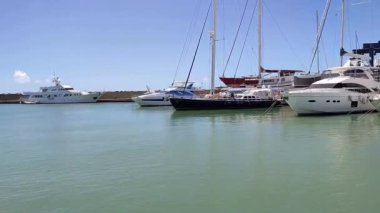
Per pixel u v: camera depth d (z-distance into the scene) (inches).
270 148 797.2
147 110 2351.1
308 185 523.2
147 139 992.9
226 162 674.2
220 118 1530.5
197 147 836.0
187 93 2380.7
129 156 755.4
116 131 1214.9
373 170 594.2
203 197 483.8
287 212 427.5
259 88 2192.4
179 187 528.1
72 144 954.1
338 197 471.5
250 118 1499.8
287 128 1127.0
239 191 504.7
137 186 538.3
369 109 1525.6
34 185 559.5
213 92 2004.2
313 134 983.6
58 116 2070.6
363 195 476.4
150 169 636.7
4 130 1363.2
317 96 1453.0
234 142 890.7
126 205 462.9
